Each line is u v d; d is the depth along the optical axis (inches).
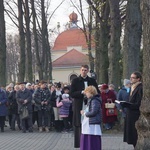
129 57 650.8
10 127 741.3
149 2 293.9
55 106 676.7
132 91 374.6
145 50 297.1
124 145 489.7
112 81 697.0
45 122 689.6
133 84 377.1
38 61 1299.2
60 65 3056.1
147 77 297.0
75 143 415.8
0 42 948.0
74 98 414.0
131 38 650.2
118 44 694.5
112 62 697.6
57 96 674.2
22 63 1063.6
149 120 297.1
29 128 688.4
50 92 693.9
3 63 948.0
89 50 1248.8
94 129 366.0
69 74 3041.3
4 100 692.7
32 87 794.8
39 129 691.4
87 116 366.0
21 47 1060.5
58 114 673.0
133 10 645.9
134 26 647.1
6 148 483.8
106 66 872.3
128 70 651.5
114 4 687.7
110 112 639.1
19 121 729.6
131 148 464.1
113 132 622.5
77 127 413.7
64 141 541.6
